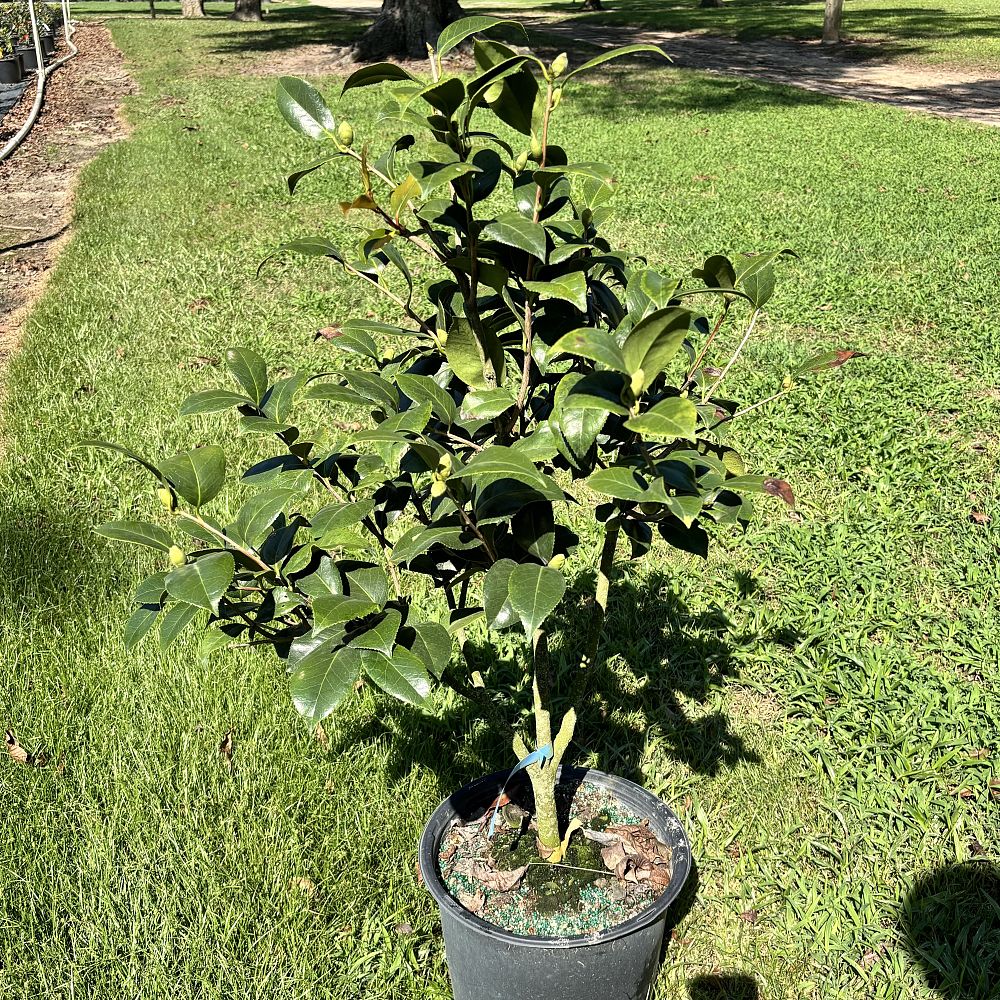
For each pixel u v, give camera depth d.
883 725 3.44
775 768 3.33
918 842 3.04
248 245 8.79
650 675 3.72
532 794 2.68
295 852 2.90
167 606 2.07
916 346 6.82
